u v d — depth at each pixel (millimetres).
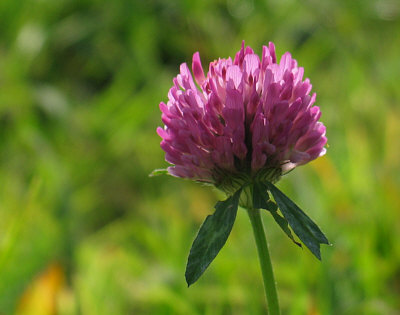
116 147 486
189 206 402
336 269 331
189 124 261
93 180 471
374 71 462
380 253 345
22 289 342
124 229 402
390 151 385
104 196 461
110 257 360
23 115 495
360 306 321
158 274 339
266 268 267
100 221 447
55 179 400
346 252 336
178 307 327
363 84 459
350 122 423
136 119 489
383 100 438
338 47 504
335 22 513
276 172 263
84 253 364
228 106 259
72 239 362
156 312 333
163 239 368
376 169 374
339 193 361
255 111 262
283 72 263
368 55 481
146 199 441
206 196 422
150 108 495
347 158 380
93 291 338
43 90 501
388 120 398
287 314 331
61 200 384
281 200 260
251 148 262
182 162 266
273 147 258
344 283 328
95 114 503
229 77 260
